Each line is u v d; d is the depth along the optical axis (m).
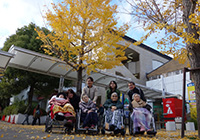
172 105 11.18
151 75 29.53
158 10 5.34
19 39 15.91
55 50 8.55
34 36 16.14
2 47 17.05
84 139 3.36
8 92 16.02
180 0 5.31
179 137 4.54
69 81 17.08
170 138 4.30
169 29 4.86
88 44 8.66
